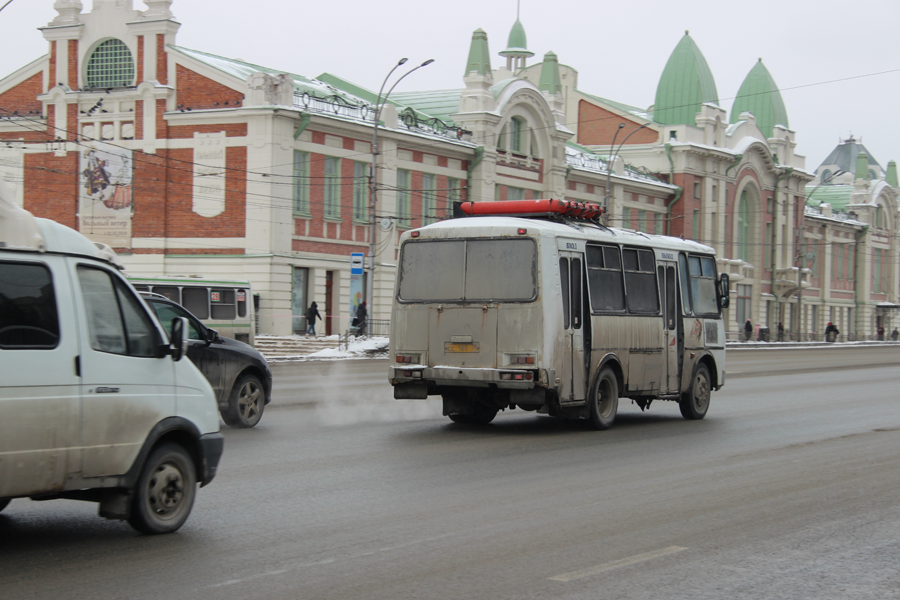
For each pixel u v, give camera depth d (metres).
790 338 76.50
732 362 39.72
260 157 39.16
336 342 38.78
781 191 74.12
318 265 41.31
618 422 16.80
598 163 58.91
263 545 7.49
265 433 14.10
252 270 39.41
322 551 7.32
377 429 14.89
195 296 30.31
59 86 42.78
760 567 7.05
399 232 45.03
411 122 46.38
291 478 10.45
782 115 77.94
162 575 6.62
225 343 14.52
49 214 43.03
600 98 68.94
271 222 39.09
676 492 9.96
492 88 50.75
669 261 17.19
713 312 18.33
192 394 8.06
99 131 42.16
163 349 7.84
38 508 8.89
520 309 14.30
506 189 50.84
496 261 14.55
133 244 41.44
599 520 8.55
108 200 41.84
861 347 67.62
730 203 68.50
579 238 15.00
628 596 6.28
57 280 7.10
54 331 7.04
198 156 40.34
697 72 67.50
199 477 8.14
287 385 22.84
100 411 7.26
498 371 14.30
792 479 10.88
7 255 6.84
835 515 8.95
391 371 15.10
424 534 7.92
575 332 14.71
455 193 48.25
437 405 18.77
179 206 40.75
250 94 39.25
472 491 9.86
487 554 7.29
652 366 16.48
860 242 88.81
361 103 46.66
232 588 6.33
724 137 67.81
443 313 14.78
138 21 41.38
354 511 8.80
